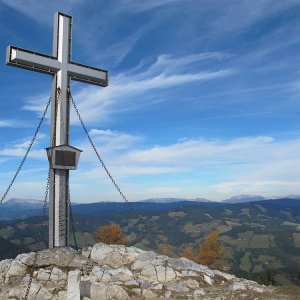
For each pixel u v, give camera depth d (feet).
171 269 75.56
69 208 81.71
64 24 83.35
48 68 80.94
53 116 81.46
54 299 62.95
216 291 69.92
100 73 87.25
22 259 74.95
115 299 63.72
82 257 77.66
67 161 79.92
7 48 77.10
